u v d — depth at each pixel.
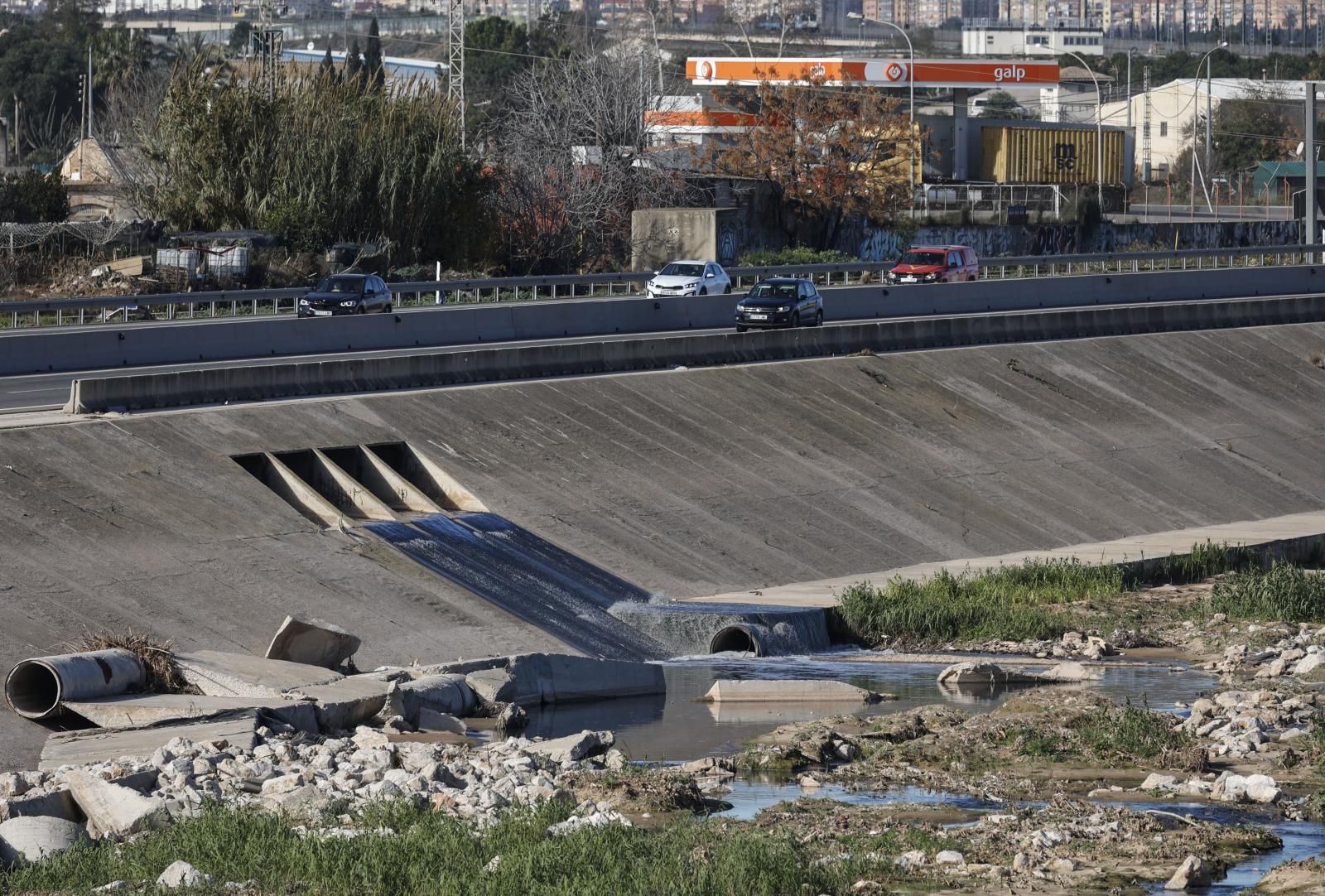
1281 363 102.88
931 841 29.81
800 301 100.81
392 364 71.06
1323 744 38.41
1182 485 82.19
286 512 54.72
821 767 36.88
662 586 58.56
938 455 77.62
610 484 65.75
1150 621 57.12
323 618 48.53
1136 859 29.02
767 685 45.34
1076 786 35.25
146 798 29.84
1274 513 82.12
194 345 83.31
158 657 39.34
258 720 35.97
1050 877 27.86
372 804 30.23
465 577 54.12
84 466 53.88
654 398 74.56
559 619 52.88
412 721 39.59
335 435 62.53
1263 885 27.56
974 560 67.00
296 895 25.64
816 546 65.44
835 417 78.19
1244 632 54.66
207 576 49.38
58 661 36.72
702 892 25.78
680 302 104.88
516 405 69.88
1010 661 51.44
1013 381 88.56
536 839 28.44
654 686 46.72
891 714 42.69
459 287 111.50
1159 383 94.38
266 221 126.94
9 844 28.03
